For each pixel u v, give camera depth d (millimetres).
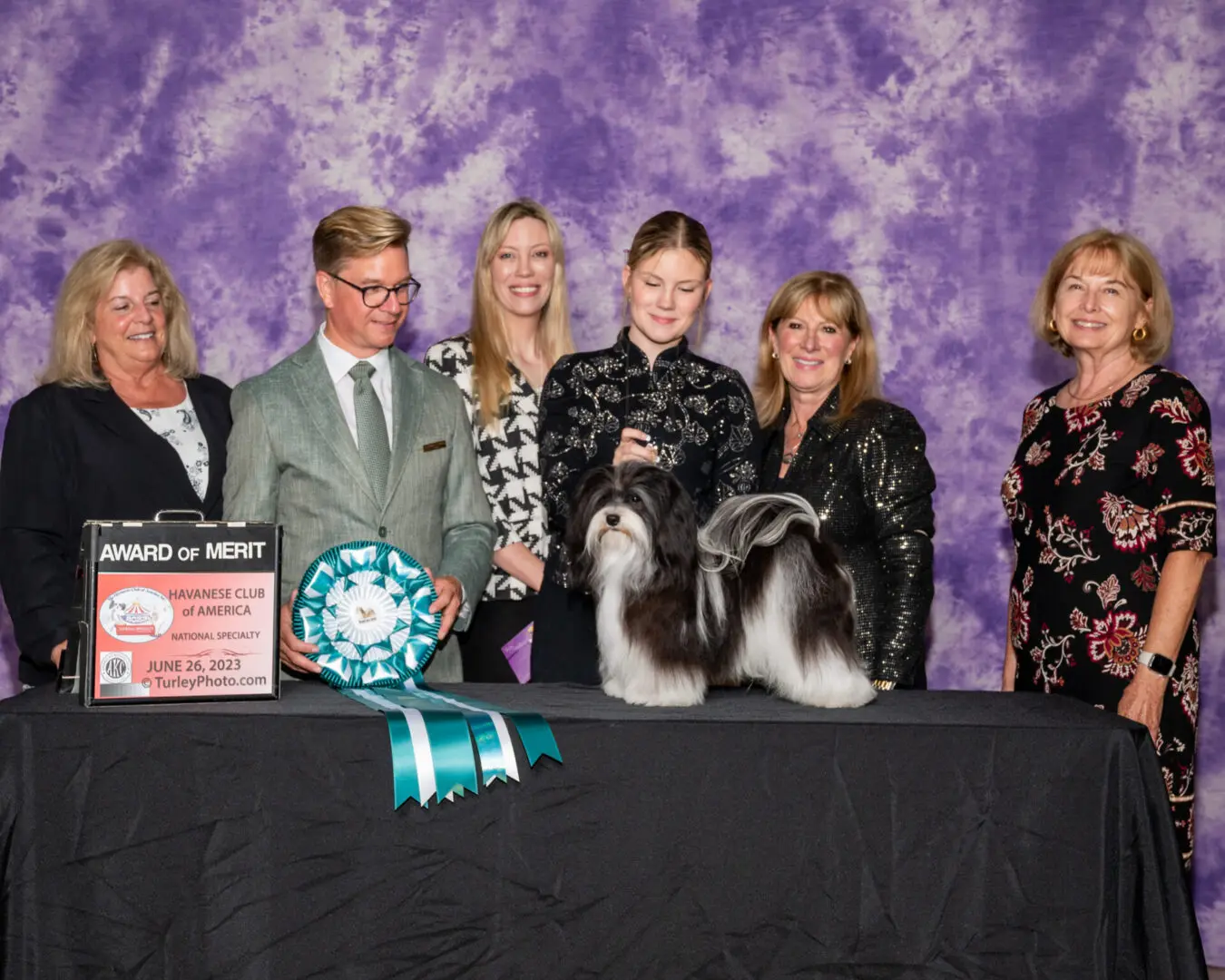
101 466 2809
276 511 2740
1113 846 2135
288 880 2154
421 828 2158
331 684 2496
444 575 2758
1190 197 4133
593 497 2316
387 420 2816
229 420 3041
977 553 4320
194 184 4277
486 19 4223
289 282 4297
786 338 3066
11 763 2145
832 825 2160
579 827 2166
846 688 2316
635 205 4258
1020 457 3123
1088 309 2922
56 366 2910
